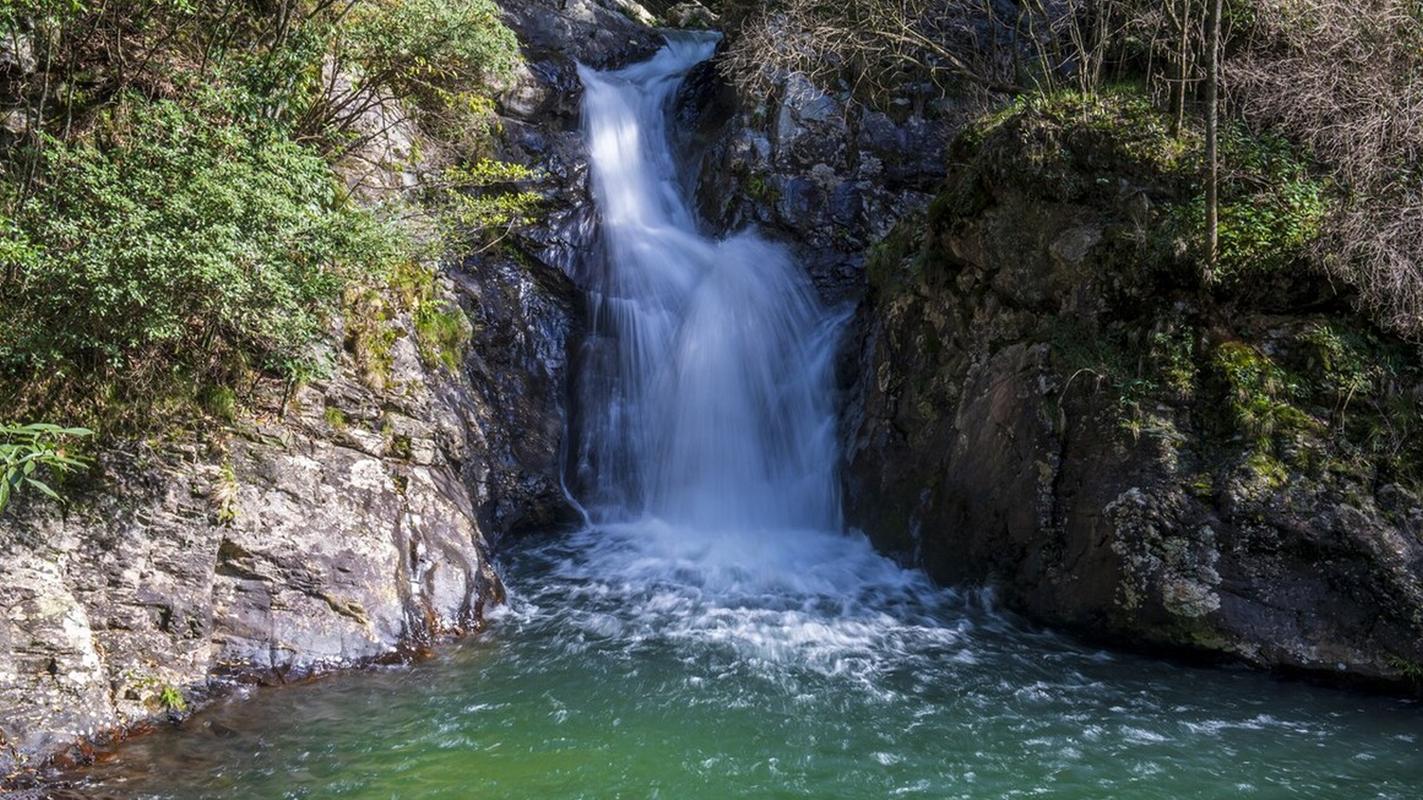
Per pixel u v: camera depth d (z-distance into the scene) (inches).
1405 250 239.3
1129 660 245.1
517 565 322.0
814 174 445.7
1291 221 250.5
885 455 335.0
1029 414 277.6
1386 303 241.3
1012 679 232.5
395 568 243.3
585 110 487.8
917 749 194.7
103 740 181.2
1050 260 284.4
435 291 339.3
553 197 430.3
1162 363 256.8
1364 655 223.1
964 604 289.3
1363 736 201.8
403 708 207.6
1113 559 250.1
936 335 323.6
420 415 280.4
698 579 311.9
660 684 226.5
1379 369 240.1
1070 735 201.6
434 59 301.4
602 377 395.9
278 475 230.8
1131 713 213.0
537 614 275.6
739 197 452.1
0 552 184.5
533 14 548.4
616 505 380.2
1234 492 236.2
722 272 418.3
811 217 439.2
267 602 217.6
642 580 309.9
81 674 184.1
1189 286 259.9
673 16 687.1
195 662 203.0
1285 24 275.9
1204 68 281.0
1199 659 241.8
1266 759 191.5
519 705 212.1
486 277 385.1
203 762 179.3
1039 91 319.9
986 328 302.4
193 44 246.5
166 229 188.1
